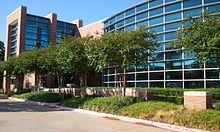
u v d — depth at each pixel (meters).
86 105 21.50
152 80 33.41
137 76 35.19
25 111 20.92
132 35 19.31
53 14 53.69
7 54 55.84
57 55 27.03
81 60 24.73
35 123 14.67
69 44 24.80
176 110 15.42
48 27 54.00
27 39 51.53
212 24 14.70
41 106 25.61
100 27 49.62
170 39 32.03
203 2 29.81
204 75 28.86
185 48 15.95
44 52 32.97
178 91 25.52
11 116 17.64
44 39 53.25
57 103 26.61
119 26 39.38
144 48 19.86
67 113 19.80
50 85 49.81
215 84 27.97
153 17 34.12
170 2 32.44
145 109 16.64
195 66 29.64
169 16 32.53
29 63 34.03
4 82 55.91
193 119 13.49
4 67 42.94
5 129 12.71
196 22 15.57
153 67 33.47
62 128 13.16
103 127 13.70
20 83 44.81
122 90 23.03
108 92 24.72
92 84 44.38
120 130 12.96
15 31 54.62
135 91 21.42
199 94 15.12
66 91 30.53
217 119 12.68
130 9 37.53
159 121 14.82
